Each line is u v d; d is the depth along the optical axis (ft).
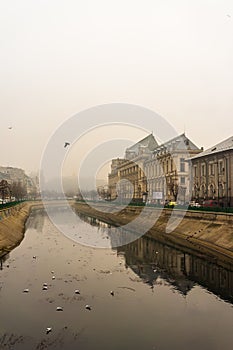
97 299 87.61
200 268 121.49
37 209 485.97
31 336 66.23
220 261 132.77
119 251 156.46
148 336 66.44
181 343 63.72
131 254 148.87
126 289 96.32
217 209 177.88
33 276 108.37
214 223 176.55
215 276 110.93
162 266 124.98
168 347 62.18
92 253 150.51
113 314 77.30
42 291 93.15
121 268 121.60
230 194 233.14
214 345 63.00
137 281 104.58
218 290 96.02
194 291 95.04
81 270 117.50
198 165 282.36
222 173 244.83
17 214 287.48
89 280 104.99
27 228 247.70
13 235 189.88
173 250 157.58
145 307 82.07
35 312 78.13
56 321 73.05
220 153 246.47
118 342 63.87
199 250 155.43
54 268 119.55
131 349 61.21
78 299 87.20
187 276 110.83
